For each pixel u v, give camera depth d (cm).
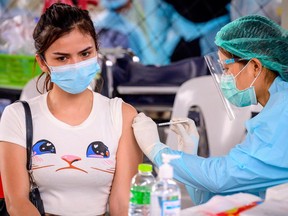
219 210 175
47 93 240
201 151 411
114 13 621
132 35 622
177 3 602
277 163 213
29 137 228
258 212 169
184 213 173
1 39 604
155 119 471
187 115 419
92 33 224
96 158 228
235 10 586
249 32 233
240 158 215
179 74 481
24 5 607
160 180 169
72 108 233
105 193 234
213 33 597
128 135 236
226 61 236
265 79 232
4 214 240
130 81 484
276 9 562
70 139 229
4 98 548
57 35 218
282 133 213
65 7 223
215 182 216
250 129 221
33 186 229
